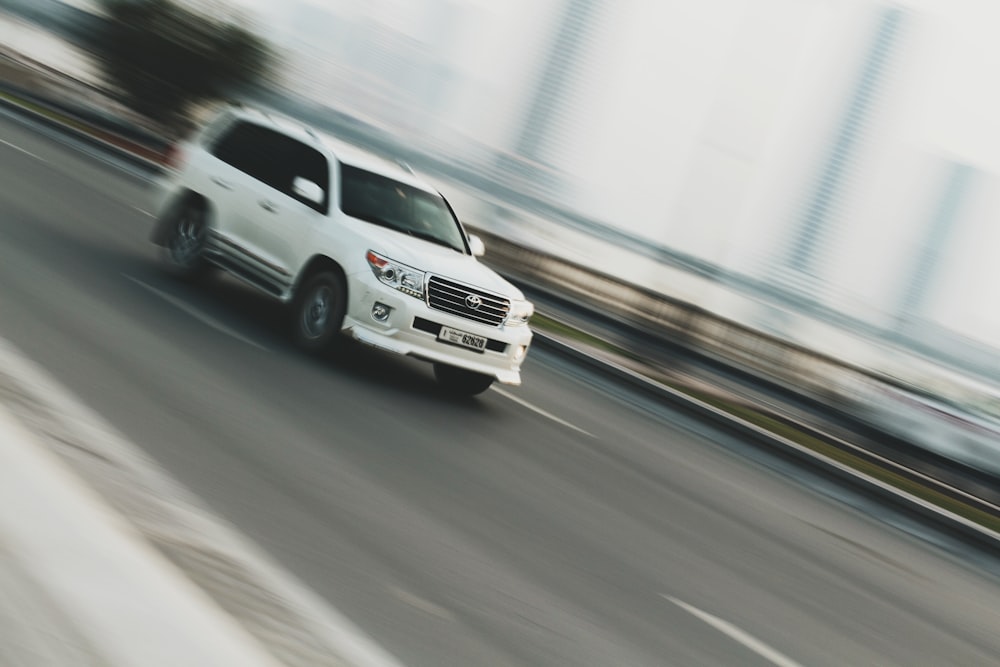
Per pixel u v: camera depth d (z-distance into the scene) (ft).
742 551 24.08
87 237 41.88
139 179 82.89
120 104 122.01
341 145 36.17
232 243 35.19
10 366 20.66
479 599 15.90
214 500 16.80
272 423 22.58
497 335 31.48
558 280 86.48
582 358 50.21
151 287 34.71
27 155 70.18
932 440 57.67
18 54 130.82
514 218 153.58
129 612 11.66
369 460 22.00
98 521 13.96
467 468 23.94
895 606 23.26
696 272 109.19
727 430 42.68
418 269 30.42
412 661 13.09
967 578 29.84
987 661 21.02
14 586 11.20
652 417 42.83
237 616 12.71
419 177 37.11
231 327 32.09
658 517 24.94
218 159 37.32
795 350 71.92
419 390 31.94
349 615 13.89
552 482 25.17
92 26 118.52
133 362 24.18
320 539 16.46
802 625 19.57
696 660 16.08
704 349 77.05
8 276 29.60
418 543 17.63
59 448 16.70
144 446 18.43
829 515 32.89
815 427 60.85
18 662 9.78
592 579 18.58
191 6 117.19
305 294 31.86
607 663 14.93
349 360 33.06
